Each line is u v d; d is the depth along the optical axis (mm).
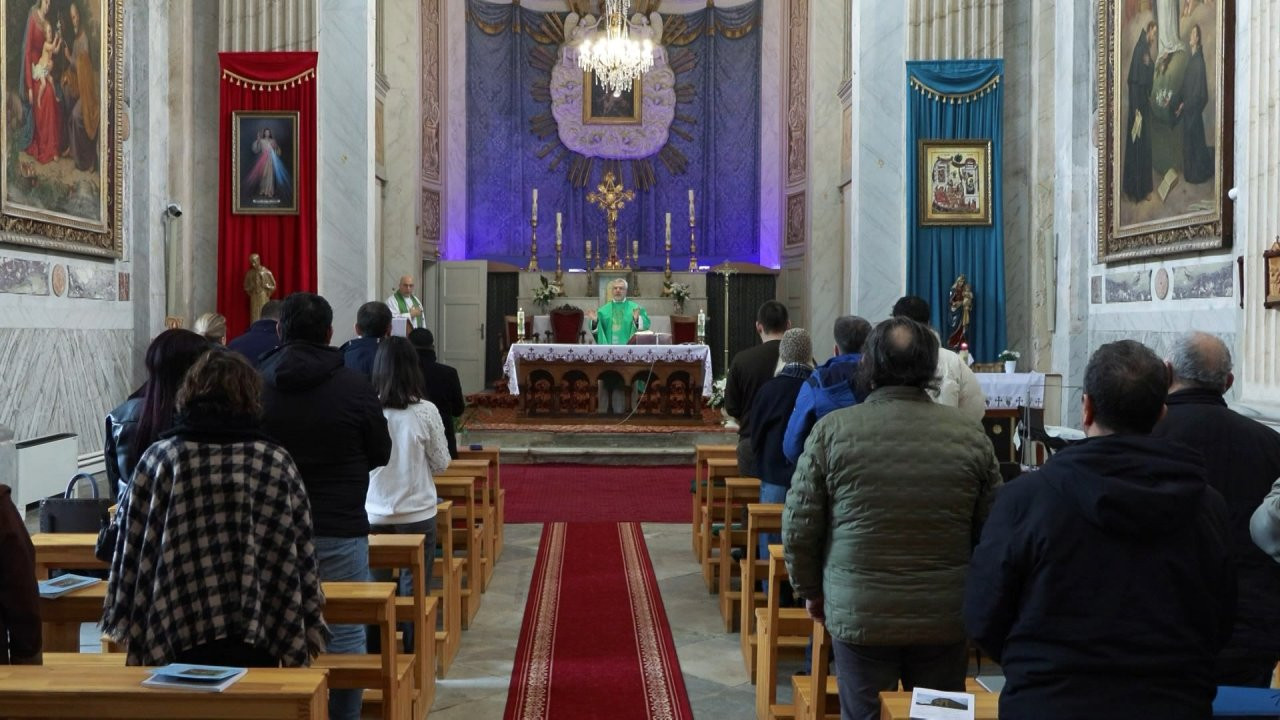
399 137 17719
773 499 5992
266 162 12000
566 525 9711
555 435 13922
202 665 2916
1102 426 2471
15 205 8641
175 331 4031
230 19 12133
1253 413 6855
